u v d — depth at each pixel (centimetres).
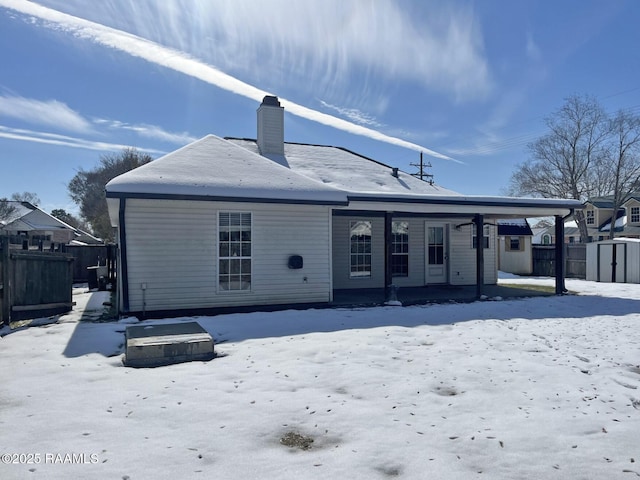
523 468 292
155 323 695
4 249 760
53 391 425
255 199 880
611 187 3675
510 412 390
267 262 937
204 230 884
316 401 406
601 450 319
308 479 274
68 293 920
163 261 855
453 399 419
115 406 389
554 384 465
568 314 917
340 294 1192
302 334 689
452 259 1451
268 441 328
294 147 1564
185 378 468
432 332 711
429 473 283
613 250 1722
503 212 1154
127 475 275
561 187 3694
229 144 1087
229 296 904
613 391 446
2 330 713
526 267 2262
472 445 324
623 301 1095
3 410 378
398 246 1390
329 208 988
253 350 587
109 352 580
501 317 862
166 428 346
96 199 4812
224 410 383
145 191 800
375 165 1559
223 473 279
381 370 502
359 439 332
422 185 1430
